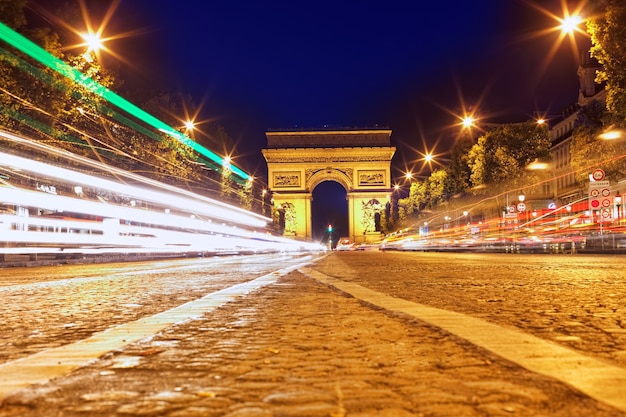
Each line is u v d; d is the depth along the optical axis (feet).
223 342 17.02
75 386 11.92
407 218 314.14
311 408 10.12
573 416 9.53
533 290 33.09
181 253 160.56
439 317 21.18
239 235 195.62
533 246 142.10
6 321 22.95
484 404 10.22
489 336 16.92
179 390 11.53
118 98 136.77
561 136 255.70
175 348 16.12
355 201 384.88
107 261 118.73
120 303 29.53
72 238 105.50
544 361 13.44
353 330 18.79
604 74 83.20
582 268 57.88
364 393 11.09
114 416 9.88
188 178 185.68
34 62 95.09
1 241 96.63
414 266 70.28
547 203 170.81
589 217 148.56
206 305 26.76
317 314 23.04
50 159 104.88
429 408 10.05
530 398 10.54
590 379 11.76
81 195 121.60
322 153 386.52
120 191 118.21
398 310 23.49
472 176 172.86
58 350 15.88
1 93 89.86
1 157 82.84
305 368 13.39
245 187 283.59
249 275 54.90
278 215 376.68
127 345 16.62
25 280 53.06
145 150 153.89
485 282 39.99
